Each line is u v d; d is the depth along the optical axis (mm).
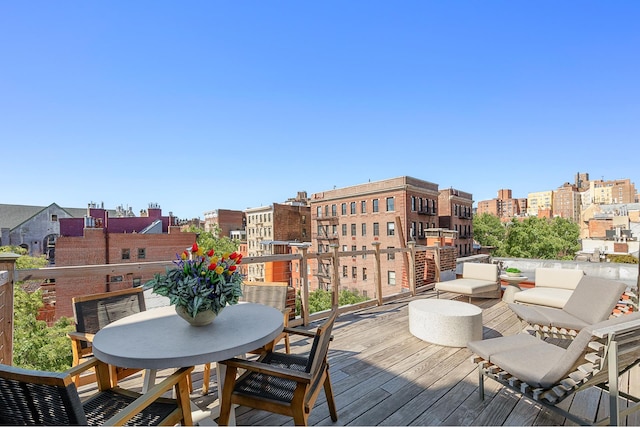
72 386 936
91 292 19281
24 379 952
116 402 1545
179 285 1705
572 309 3373
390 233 24359
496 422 1996
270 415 2084
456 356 3064
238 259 1904
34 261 20141
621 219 42906
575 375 1761
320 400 2273
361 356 3068
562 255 38000
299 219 37000
